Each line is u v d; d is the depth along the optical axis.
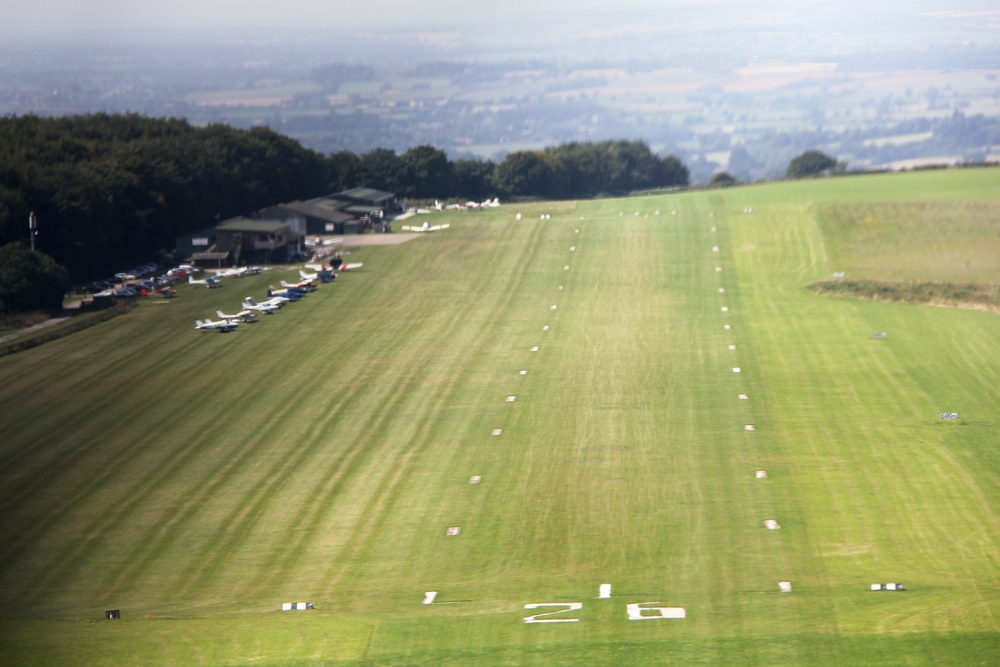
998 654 39.47
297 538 54.16
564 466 62.22
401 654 41.78
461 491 59.12
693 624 43.28
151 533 55.41
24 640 44.06
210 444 68.06
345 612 46.06
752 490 57.62
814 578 47.22
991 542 50.16
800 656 40.19
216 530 55.41
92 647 43.22
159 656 42.34
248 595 48.28
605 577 48.34
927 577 46.81
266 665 41.41
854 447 63.47
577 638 42.50
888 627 42.00
